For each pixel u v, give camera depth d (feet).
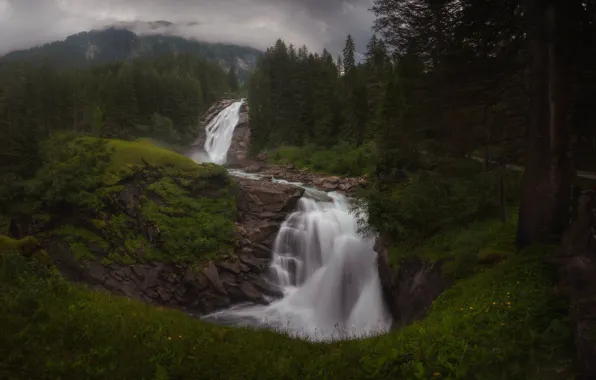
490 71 40.88
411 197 59.06
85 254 93.56
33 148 125.39
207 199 106.42
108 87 265.75
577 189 33.63
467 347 20.95
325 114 217.36
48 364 18.11
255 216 104.94
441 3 36.86
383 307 74.33
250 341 27.35
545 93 33.68
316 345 29.60
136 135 232.53
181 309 86.94
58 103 230.48
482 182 54.60
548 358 19.29
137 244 94.12
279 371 20.88
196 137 280.72
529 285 28.43
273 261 96.12
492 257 41.70
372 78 213.87
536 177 34.81
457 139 47.80
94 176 104.94
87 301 28.58
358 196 73.36
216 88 408.05
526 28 34.73
